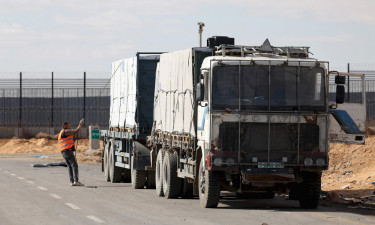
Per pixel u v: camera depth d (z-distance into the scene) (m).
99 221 37.34
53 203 47.06
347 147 83.44
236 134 42.19
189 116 46.94
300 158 42.44
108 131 74.38
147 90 63.12
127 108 66.19
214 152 42.09
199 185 45.56
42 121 148.38
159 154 55.91
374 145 80.94
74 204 46.41
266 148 42.34
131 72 65.12
